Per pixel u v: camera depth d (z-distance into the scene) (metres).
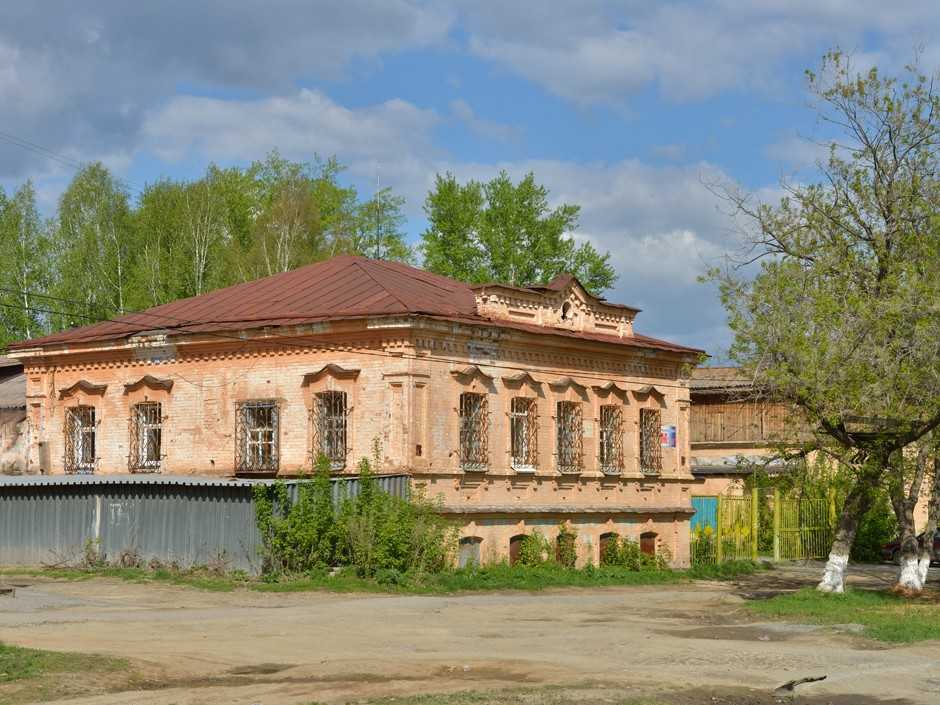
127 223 61.41
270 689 14.95
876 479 28.45
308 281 36.69
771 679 16.61
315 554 28.84
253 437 33.59
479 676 16.28
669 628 22.48
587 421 36.62
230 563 29.44
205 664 16.75
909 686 16.33
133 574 29.41
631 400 38.53
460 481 32.00
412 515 29.66
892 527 47.91
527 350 34.62
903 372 26.02
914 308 26.12
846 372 25.98
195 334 34.22
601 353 37.25
